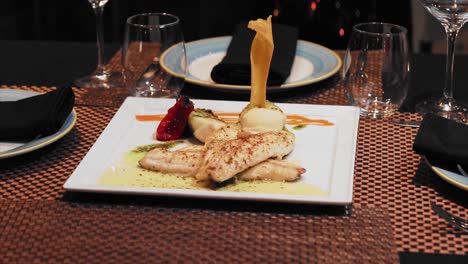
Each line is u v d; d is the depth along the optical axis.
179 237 0.85
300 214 0.90
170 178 0.98
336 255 0.82
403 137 1.16
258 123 1.07
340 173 0.98
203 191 0.91
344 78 1.27
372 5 2.40
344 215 0.90
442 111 1.27
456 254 0.84
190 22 2.56
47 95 1.13
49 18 2.69
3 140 1.09
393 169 1.05
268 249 0.83
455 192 0.98
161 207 0.92
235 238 0.85
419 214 0.92
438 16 1.26
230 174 0.94
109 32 2.69
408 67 1.25
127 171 0.99
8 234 0.86
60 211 0.91
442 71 1.47
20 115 1.09
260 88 1.08
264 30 1.06
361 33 1.24
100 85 1.39
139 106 1.20
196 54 1.50
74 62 1.53
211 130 1.07
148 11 2.56
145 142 1.09
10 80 1.40
